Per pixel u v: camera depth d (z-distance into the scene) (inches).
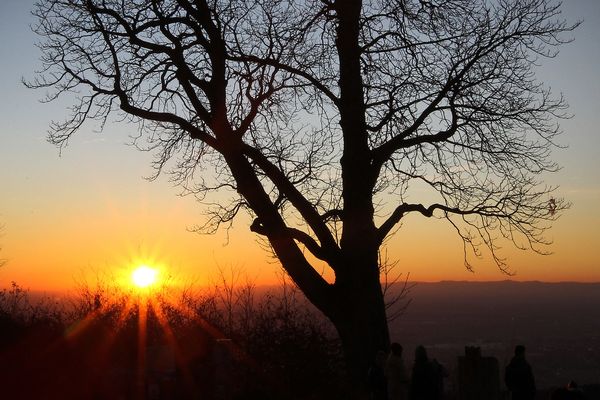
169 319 697.6
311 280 613.6
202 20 623.5
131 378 602.2
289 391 556.7
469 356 540.1
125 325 694.5
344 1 645.9
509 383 607.8
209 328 636.7
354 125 636.1
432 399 554.6
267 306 618.2
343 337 605.9
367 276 610.9
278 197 642.2
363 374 592.1
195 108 629.9
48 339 645.3
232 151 622.8
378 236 619.5
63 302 728.3
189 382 589.3
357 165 631.2
